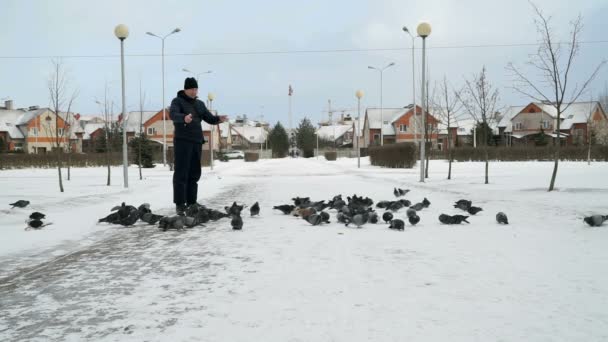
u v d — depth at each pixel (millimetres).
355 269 5449
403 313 3945
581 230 7969
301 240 7281
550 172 25469
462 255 6160
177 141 9945
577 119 72250
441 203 12344
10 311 4152
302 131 108125
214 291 4645
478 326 3633
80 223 9258
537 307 4066
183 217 8625
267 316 3910
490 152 49719
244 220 9547
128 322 3834
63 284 4988
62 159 45500
